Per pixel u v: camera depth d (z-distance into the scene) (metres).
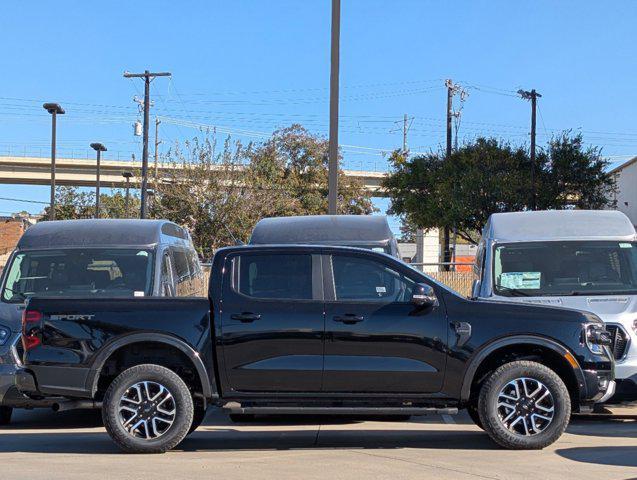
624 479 6.52
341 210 54.72
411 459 7.36
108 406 7.59
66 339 7.68
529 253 11.29
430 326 7.64
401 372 7.60
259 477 6.62
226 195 35.59
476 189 40.28
